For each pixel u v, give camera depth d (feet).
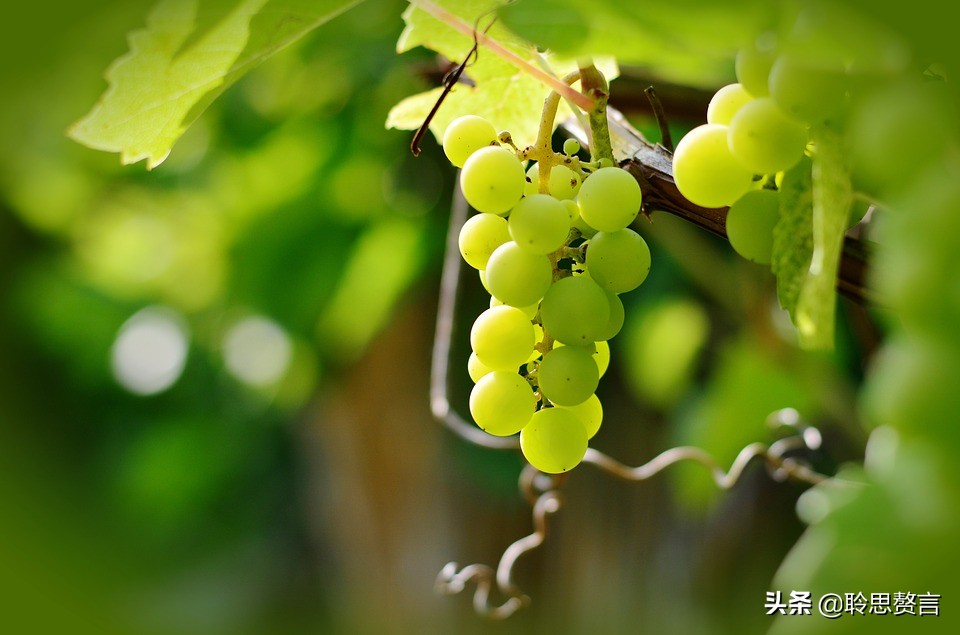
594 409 2.02
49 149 5.33
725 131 1.89
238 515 6.17
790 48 1.67
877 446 1.61
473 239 1.99
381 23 3.93
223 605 6.14
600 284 1.97
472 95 2.25
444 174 3.98
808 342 1.76
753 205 1.90
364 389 4.74
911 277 1.56
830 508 1.61
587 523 4.49
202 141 4.53
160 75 2.06
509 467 4.55
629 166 2.03
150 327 5.47
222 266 4.59
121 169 5.19
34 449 7.32
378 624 5.08
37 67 4.05
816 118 1.76
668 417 4.18
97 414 6.84
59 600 6.49
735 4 1.68
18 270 6.75
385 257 3.89
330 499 5.46
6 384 7.27
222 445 5.56
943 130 1.62
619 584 4.39
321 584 6.12
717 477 2.57
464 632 4.79
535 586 4.64
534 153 1.98
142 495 5.60
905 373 1.56
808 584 1.61
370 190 4.04
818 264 1.76
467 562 4.79
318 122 4.06
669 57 1.73
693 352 3.65
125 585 6.56
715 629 4.16
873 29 1.65
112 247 5.65
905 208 1.61
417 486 4.81
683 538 4.33
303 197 4.10
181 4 2.03
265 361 4.53
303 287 4.16
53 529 6.96
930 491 1.56
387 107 3.94
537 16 1.73
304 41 3.95
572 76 2.01
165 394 5.77
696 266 3.51
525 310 2.00
